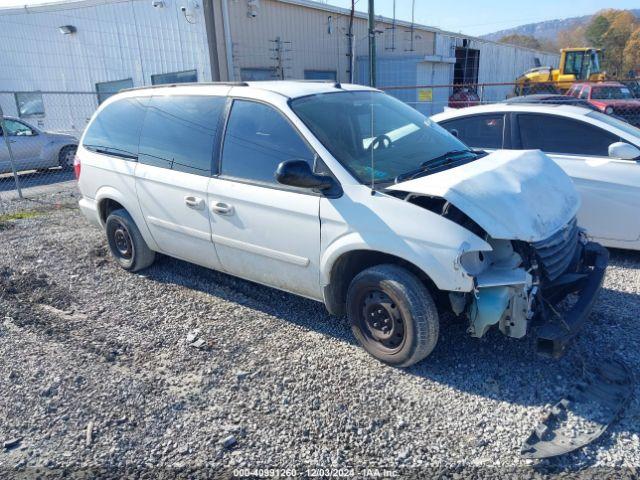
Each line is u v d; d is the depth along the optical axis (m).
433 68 21.23
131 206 5.04
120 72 18.06
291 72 18.58
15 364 3.78
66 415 3.22
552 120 5.58
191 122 4.48
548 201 3.49
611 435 2.84
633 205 5.05
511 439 2.85
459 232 3.11
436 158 3.91
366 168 3.61
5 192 10.81
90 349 3.94
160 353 3.87
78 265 5.77
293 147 3.80
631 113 16.94
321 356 3.73
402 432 2.96
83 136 5.66
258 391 3.37
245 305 4.61
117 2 17.20
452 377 3.43
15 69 20.22
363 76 21.48
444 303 3.55
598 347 3.69
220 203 4.17
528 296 3.18
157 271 5.46
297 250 3.79
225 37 16.08
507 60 33.88
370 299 3.55
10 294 5.04
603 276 3.63
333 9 19.64
